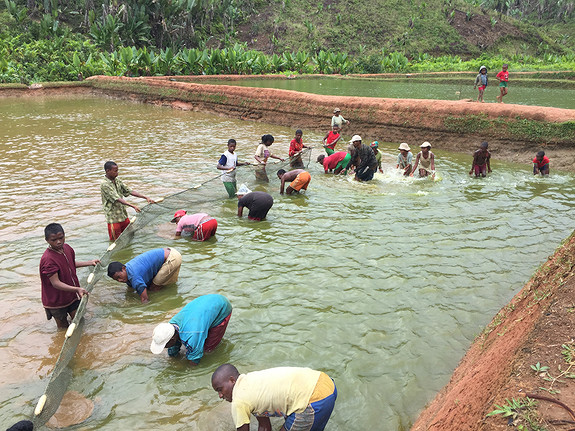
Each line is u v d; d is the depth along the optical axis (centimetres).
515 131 1355
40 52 4184
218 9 7106
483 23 7638
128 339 509
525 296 427
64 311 524
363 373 454
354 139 1105
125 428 387
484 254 711
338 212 905
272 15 7575
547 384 240
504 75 1727
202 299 475
